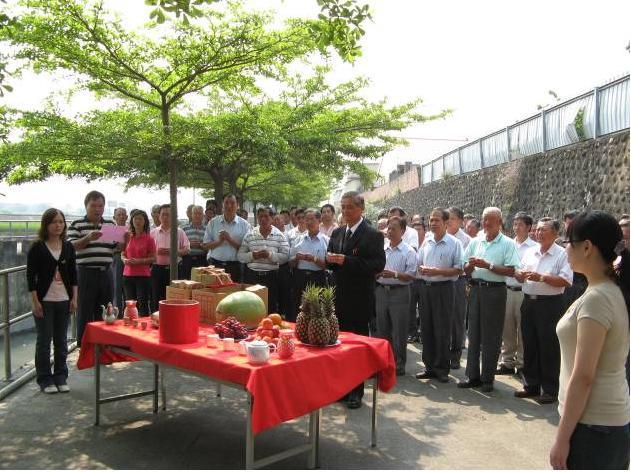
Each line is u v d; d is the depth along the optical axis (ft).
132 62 20.47
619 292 7.01
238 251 23.70
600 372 6.93
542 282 16.75
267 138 22.72
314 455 12.03
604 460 6.89
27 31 17.88
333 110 32.63
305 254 21.17
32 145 19.56
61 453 12.61
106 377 18.81
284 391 10.28
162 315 12.25
